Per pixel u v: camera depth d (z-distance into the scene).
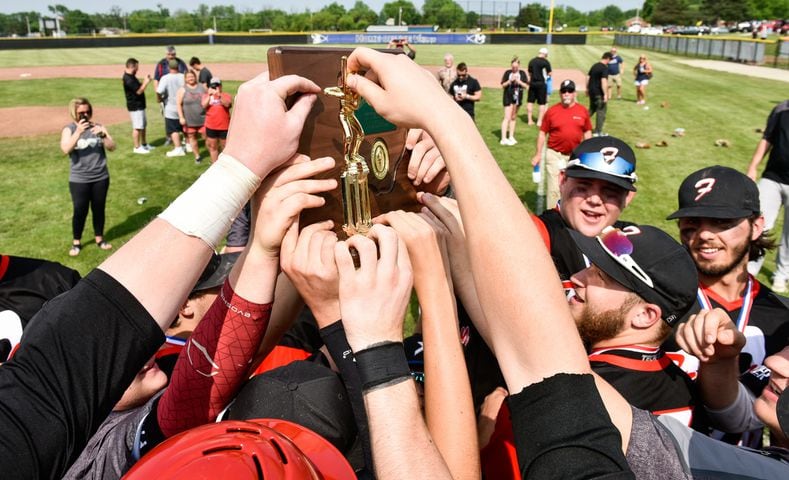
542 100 14.21
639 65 17.56
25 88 22.19
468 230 0.96
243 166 1.01
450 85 12.71
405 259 1.09
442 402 1.19
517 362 0.97
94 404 0.88
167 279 0.94
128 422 1.50
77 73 27.95
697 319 1.84
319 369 1.47
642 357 1.89
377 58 1.05
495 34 47.91
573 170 3.27
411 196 1.51
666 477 1.25
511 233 0.93
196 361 1.25
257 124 1.02
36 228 7.95
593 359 1.93
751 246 2.91
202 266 0.99
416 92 1.01
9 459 0.80
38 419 0.84
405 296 1.06
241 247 3.56
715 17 97.00
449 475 0.96
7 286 2.94
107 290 0.91
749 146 12.50
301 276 1.13
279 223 1.11
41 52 41.78
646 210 8.48
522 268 0.93
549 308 0.94
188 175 10.43
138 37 46.75
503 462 1.60
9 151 12.36
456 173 0.97
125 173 10.53
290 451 0.97
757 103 18.17
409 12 82.50
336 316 1.17
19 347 0.94
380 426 0.96
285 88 1.05
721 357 1.87
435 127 0.99
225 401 1.29
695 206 2.76
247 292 1.20
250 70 28.14
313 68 1.16
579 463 0.85
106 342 0.89
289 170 1.11
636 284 1.84
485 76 25.27
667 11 97.75
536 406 0.91
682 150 12.12
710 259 2.79
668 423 1.37
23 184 9.98
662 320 1.87
